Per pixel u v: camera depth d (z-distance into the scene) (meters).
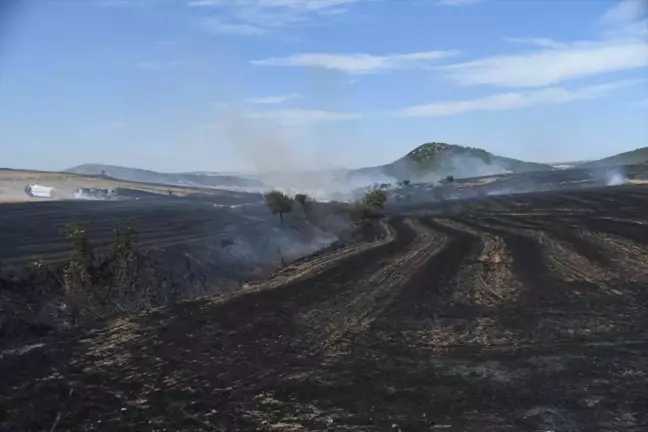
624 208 57.56
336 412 9.34
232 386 10.51
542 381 10.77
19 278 18.41
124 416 9.06
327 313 16.72
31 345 13.10
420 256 30.11
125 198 95.06
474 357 12.40
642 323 15.10
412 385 10.61
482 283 21.62
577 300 18.12
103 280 19.81
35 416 8.98
